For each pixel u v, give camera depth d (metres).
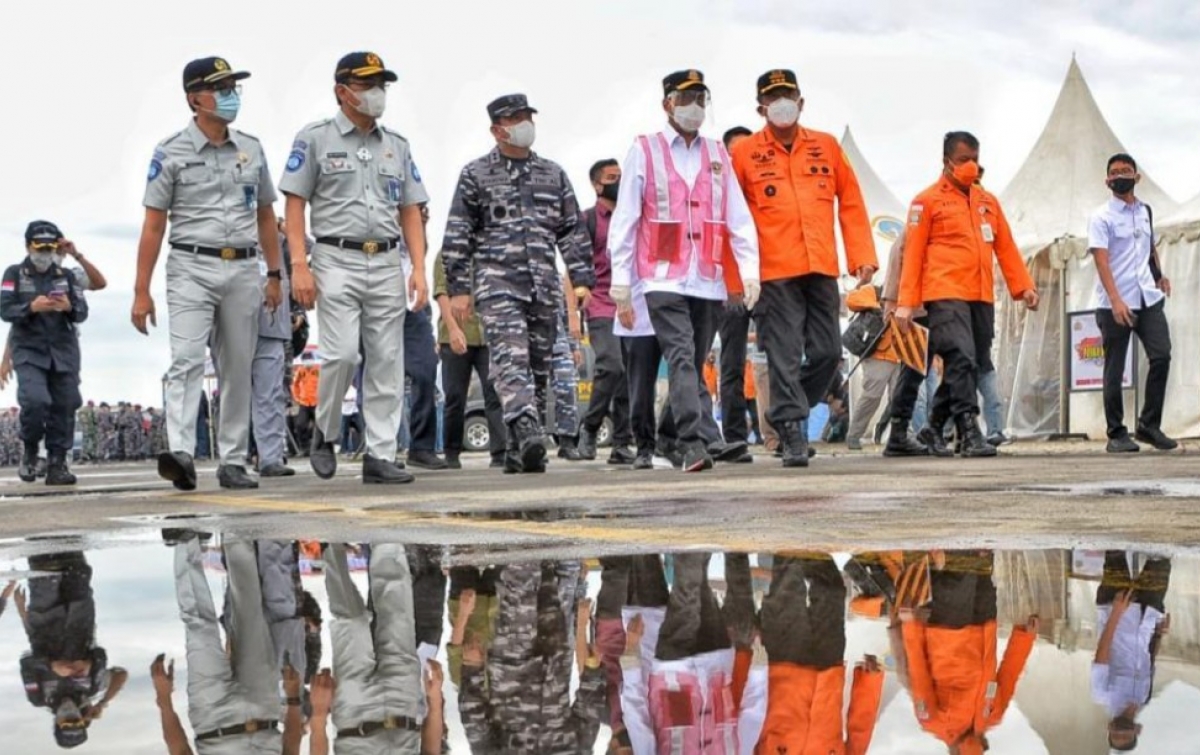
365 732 1.62
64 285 15.77
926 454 14.85
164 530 5.64
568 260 11.91
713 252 10.92
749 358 25.75
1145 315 15.19
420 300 10.97
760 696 1.77
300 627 2.70
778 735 1.52
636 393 12.99
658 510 5.70
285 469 14.71
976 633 2.22
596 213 15.13
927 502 5.76
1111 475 8.32
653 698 1.80
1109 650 2.01
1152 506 5.31
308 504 7.55
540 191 11.58
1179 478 7.80
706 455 10.77
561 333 15.77
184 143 10.31
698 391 11.05
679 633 2.39
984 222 13.70
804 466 11.24
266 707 1.81
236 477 10.83
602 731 1.60
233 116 10.30
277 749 1.53
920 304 13.84
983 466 10.45
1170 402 20.61
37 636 2.64
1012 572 3.08
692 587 3.02
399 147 10.89
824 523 4.72
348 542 4.64
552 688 1.91
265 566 3.96
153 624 2.80
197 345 10.42
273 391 14.55
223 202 10.42
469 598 3.03
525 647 2.32
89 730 1.66
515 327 11.52
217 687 2.00
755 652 2.15
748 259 11.02
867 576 3.08
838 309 11.62
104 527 6.00
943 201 13.60
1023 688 1.71
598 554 3.84
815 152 11.44
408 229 11.07
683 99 10.71
